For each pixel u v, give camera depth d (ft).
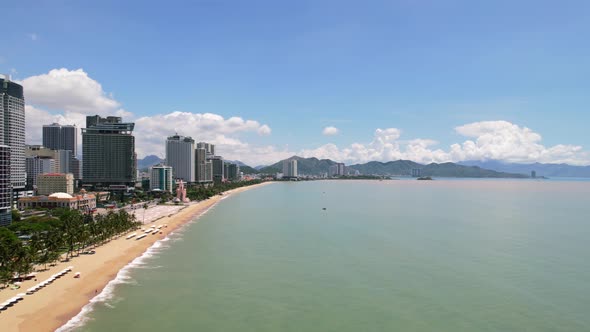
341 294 341.00
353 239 583.17
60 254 466.70
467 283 367.86
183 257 474.08
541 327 277.03
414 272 404.16
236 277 390.63
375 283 369.71
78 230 494.59
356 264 436.35
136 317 293.84
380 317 293.84
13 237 502.38
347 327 277.44
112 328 275.18
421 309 307.78
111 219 615.57
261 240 581.53
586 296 333.42
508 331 271.28
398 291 347.77
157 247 534.78
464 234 622.54
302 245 541.34
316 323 284.41
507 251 497.05
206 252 501.15
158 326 279.08
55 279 373.20
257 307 313.32
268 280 380.99
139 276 392.47
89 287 355.97
